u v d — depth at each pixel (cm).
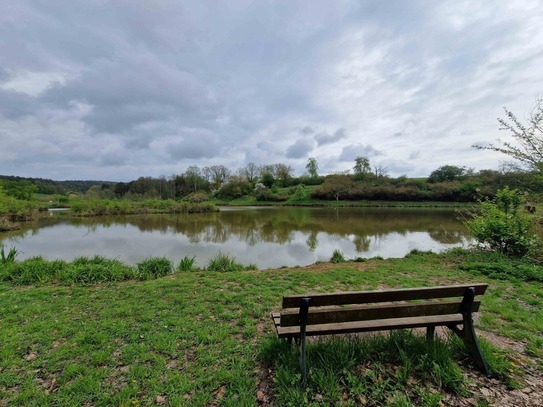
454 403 220
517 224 796
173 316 425
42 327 391
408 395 228
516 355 288
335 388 230
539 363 276
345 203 5222
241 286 593
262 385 250
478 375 251
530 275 602
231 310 452
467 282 595
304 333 250
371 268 768
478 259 788
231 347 323
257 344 327
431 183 5559
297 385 235
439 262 821
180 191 6800
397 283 609
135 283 652
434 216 2869
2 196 2641
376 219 2592
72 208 3491
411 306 261
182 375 272
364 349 275
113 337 360
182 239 1552
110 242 1461
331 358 265
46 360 311
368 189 5522
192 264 878
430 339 281
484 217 918
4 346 339
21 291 580
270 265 964
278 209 4353
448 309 269
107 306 478
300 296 241
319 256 1113
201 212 3784
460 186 4712
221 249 1265
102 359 305
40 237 1648
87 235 1723
